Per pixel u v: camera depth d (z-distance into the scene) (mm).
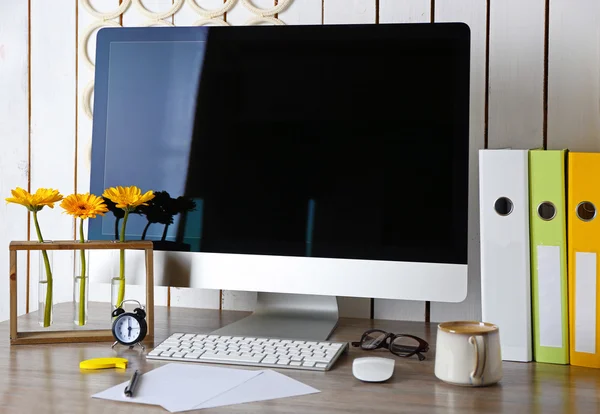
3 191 1656
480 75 1418
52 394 914
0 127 1651
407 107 1188
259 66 1250
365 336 1188
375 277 1189
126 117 1309
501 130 1413
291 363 1042
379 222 1191
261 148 1246
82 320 1289
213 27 1271
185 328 1330
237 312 1509
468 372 952
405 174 1185
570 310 1078
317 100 1225
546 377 1011
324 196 1216
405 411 854
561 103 1385
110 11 1590
